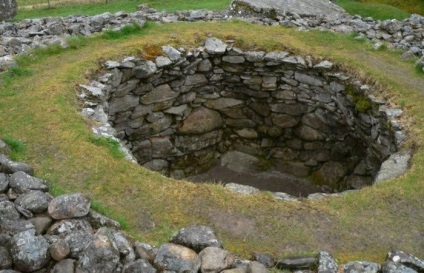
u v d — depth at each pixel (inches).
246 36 520.1
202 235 235.1
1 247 219.3
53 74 419.5
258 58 500.1
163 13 591.2
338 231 272.4
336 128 503.8
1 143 313.9
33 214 244.8
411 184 313.9
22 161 308.5
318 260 232.2
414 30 551.8
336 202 296.7
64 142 328.8
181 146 538.0
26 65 436.5
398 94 426.6
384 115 413.7
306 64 487.8
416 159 342.0
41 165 306.7
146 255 226.4
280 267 235.6
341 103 477.7
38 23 534.3
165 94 496.1
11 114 359.3
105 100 416.5
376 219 284.4
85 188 290.8
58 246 216.7
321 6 646.5
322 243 263.0
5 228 231.0
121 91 459.5
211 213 279.7
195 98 527.5
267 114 540.7
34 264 211.0
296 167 548.1
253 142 561.6
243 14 586.2
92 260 209.2
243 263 227.6
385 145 417.4
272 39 519.2
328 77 480.1
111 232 229.6
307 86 502.0
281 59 494.6
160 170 531.5
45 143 327.3
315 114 514.3
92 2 941.2
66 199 247.6
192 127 537.3
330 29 560.1
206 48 500.1
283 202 292.5
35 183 267.6
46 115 357.4
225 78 525.7
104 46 479.8
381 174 334.0
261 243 259.8
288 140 545.3
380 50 513.0
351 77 464.8
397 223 282.5
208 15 589.6
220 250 225.1
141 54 470.9
